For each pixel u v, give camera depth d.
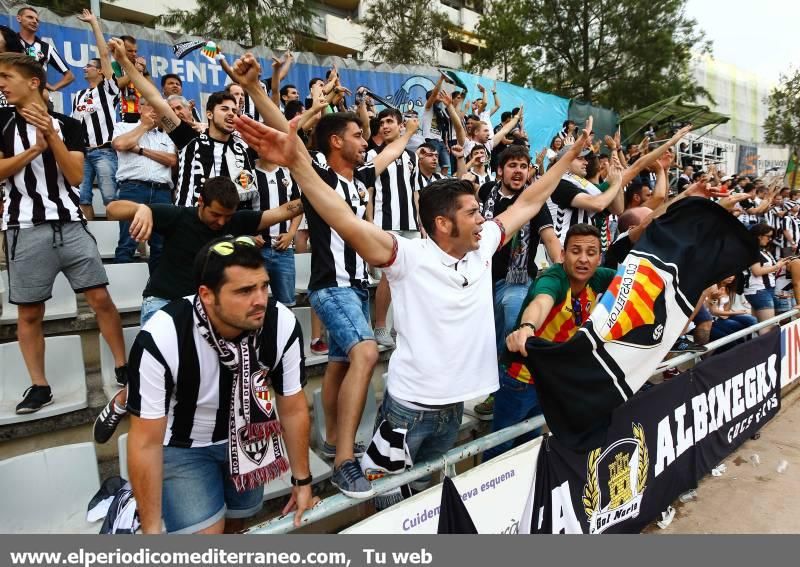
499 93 10.03
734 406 3.79
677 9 17.39
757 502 3.31
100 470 2.53
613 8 17.56
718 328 5.08
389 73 8.48
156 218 2.41
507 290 3.13
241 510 1.89
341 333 2.30
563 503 2.34
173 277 2.47
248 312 1.40
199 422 1.61
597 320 2.21
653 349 2.35
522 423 2.28
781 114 25.48
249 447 1.60
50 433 2.46
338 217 1.64
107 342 2.76
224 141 3.17
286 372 1.65
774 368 4.35
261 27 11.27
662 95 17.55
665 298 2.37
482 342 1.92
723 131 30.77
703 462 3.45
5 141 2.45
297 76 7.68
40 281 2.47
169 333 1.46
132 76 3.12
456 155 5.09
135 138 4.07
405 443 1.90
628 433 2.72
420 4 17.05
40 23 5.88
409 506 1.74
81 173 2.59
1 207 3.59
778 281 7.08
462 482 1.93
